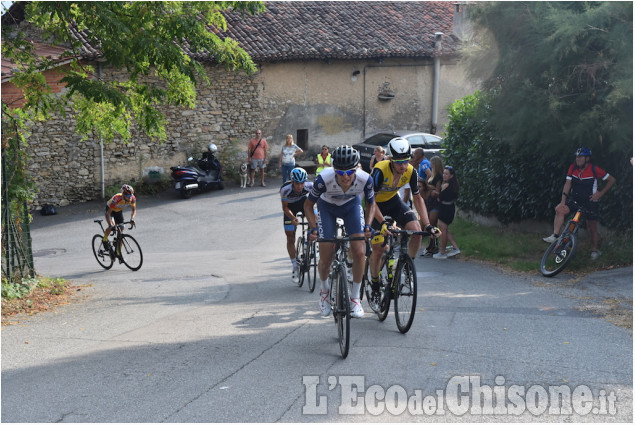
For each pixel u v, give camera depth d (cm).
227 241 1605
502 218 1341
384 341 637
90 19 1113
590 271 951
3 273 1005
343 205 658
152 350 641
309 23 2652
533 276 969
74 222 1939
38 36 2197
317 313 783
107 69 2145
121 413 478
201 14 1247
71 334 739
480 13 1056
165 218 1917
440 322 706
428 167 1262
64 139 2145
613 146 950
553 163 1150
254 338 668
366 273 736
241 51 1262
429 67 2750
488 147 1343
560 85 1002
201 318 783
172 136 2334
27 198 1041
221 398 500
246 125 2462
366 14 2803
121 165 2253
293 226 977
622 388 503
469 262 1129
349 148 614
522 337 639
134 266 1295
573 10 1012
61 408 492
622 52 936
